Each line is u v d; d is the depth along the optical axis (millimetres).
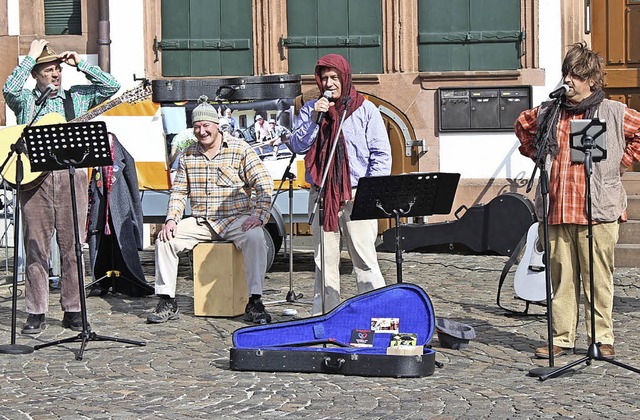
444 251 16312
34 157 8992
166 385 7918
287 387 7801
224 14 18016
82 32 18188
